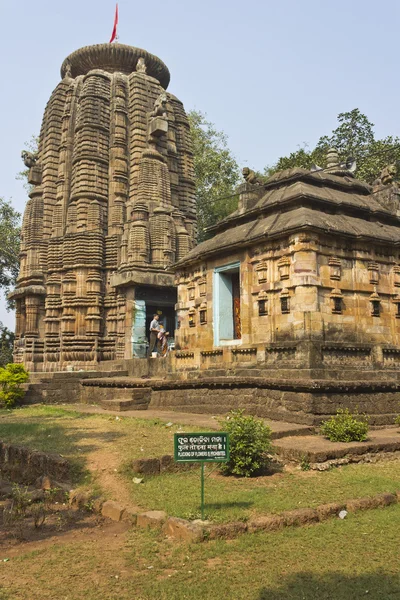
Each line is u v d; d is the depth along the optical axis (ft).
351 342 50.19
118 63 108.58
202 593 18.34
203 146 148.77
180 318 66.23
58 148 104.99
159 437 39.81
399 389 47.62
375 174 108.17
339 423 38.40
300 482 29.86
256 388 48.37
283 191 58.23
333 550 21.50
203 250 60.49
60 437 41.68
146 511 25.95
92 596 18.52
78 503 29.78
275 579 19.16
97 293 92.38
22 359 98.22
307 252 48.83
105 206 97.25
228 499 26.78
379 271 54.29
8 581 20.07
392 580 18.90
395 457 36.35
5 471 40.09
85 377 74.38
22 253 102.27
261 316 53.06
